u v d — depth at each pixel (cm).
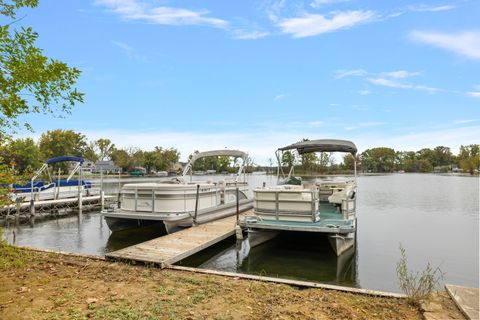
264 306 364
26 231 1198
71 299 377
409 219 1455
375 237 1076
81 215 1608
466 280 660
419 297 376
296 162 1274
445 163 10506
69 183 1941
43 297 383
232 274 496
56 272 491
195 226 970
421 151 11038
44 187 1761
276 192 851
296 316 336
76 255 611
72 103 346
